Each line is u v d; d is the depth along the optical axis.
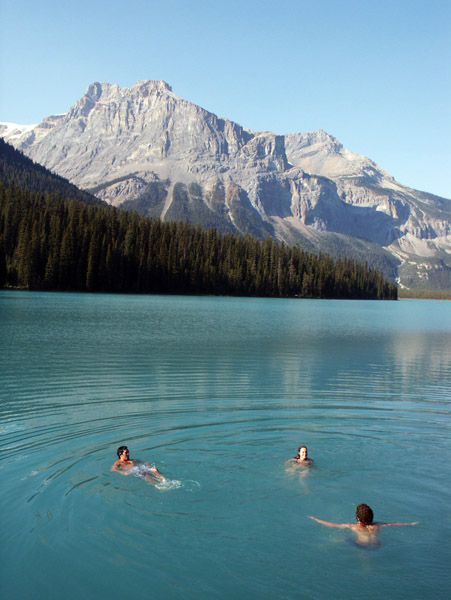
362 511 9.35
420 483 11.62
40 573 7.86
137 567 8.04
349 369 31.08
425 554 8.49
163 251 170.75
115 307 84.50
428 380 27.58
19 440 14.79
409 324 77.81
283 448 14.23
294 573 7.92
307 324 68.50
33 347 35.62
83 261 148.38
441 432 16.39
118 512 9.86
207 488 11.13
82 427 16.31
